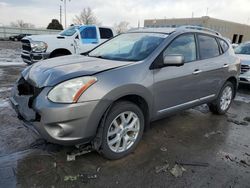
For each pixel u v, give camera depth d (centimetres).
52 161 288
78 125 254
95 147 286
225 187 258
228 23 3828
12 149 311
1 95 545
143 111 325
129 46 372
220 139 379
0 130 364
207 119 470
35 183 248
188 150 335
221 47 472
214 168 293
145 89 304
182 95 374
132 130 309
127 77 286
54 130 250
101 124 273
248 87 822
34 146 321
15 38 3559
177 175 275
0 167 271
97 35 987
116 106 283
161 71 328
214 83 445
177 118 465
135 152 320
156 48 335
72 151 311
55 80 260
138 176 269
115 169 280
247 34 4284
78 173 268
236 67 499
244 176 280
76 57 368
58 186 245
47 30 4303
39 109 251
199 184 261
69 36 916
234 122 460
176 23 4031
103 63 309
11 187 240
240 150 345
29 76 303
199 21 3625
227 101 507
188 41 388
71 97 248
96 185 250
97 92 258
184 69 365
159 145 345
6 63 1115
